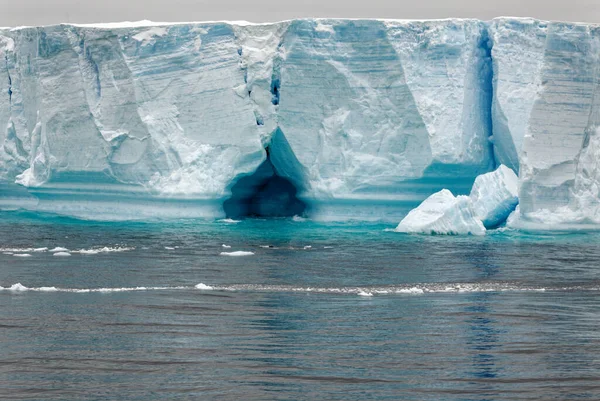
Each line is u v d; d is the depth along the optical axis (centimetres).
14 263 6288
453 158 8656
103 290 5284
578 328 4444
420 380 3572
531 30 8788
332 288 5500
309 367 3716
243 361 3781
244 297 5141
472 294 5359
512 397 3400
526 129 8338
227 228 8488
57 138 9144
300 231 8325
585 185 8281
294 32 8825
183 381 3525
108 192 9100
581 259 6781
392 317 4647
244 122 8881
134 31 8800
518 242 7688
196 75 8881
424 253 7019
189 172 8800
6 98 9906
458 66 8731
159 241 7562
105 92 8906
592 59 8325
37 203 9925
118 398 3344
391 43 8662
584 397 3409
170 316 4588
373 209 8994
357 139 8800
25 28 9388
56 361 3759
